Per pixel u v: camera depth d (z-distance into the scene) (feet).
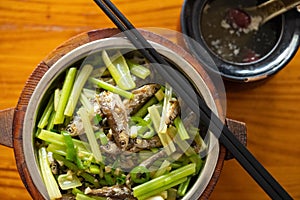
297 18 2.10
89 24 2.13
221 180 2.16
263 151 2.19
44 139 1.81
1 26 2.12
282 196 1.84
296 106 2.19
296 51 2.10
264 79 2.10
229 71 2.06
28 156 1.77
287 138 2.19
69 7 2.12
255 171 1.83
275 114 2.19
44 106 1.84
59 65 1.78
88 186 1.84
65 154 1.81
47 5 2.12
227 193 2.16
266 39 2.16
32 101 1.77
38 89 1.77
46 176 1.79
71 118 1.83
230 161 2.17
